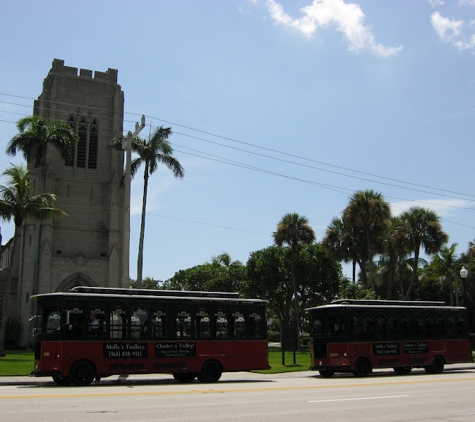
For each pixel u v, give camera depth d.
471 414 14.79
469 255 83.81
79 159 78.44
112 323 25.70
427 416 14.38
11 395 18.62
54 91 77.81
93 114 79.88
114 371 25.28
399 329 32.78
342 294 73.06
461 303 74.44
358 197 60.53
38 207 49.16
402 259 75.25
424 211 59.97
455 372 34.62
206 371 27.34
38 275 71.88
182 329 27.14
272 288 77.00
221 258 112.88
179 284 110.31
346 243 66.19
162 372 26.23
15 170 48.88
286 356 50.06
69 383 25.38
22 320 70.31
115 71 82.38
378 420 13.66
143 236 55.22
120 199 78.38
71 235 76.12
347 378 29.59
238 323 28.61
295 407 15.86
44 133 59.66
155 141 56.25
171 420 13.15
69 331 24.77
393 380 26.95
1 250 102.19
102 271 75.62
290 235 67.56
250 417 13.82
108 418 13.30
